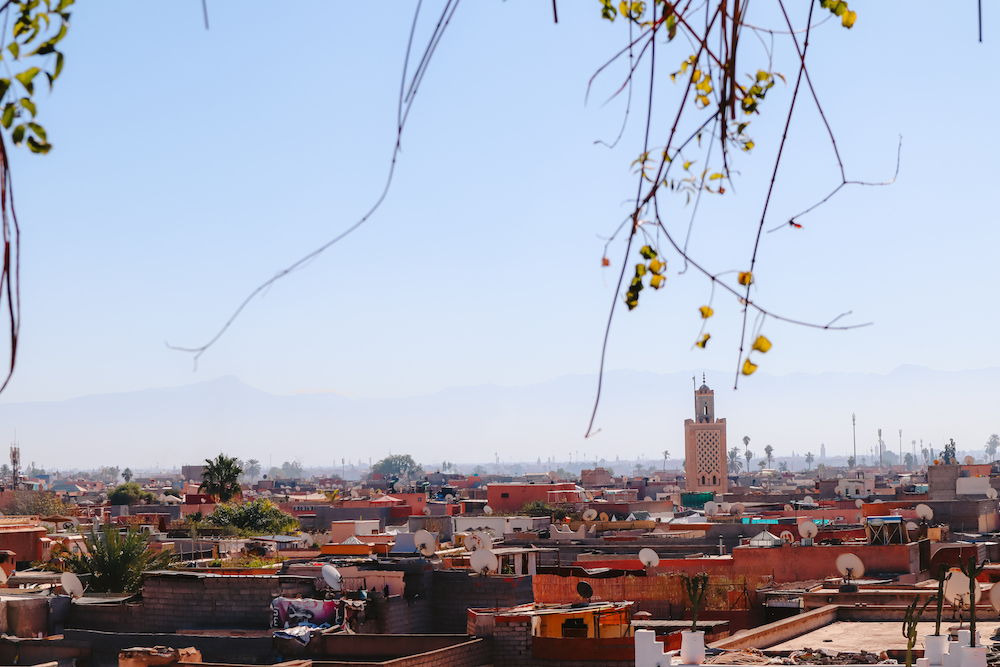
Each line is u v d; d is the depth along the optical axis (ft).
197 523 310.24
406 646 103.81
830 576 160.25
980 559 167.32
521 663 100.99
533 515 346.33
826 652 79.77
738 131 16.99
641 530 258.57
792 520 248.52
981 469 332.19
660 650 68.28
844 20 15.69
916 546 163.53
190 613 121.49
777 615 131.34
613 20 16.22
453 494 521.24
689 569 164.35
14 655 116.37
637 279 18.26
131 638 112.68
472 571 137.80
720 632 116.88
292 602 115.85
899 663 70.03
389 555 152.15
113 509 442.50
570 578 148.36
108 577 156.87
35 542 206.90
